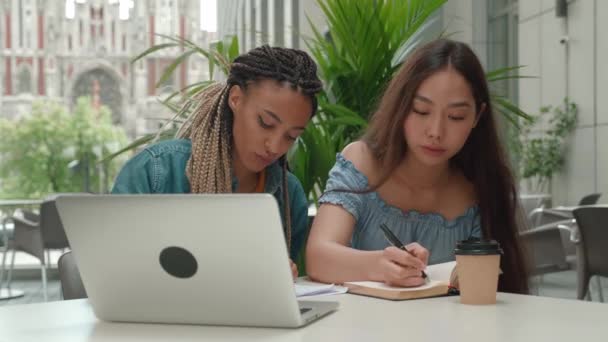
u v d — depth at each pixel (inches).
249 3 585.6
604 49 313.3
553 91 346.9
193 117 67.7
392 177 69.9
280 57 59.7
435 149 62.4
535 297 53.6
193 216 42.5
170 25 1761.8
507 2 360.8
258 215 41.3
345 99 105.5
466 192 71.4
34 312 49.8
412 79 62.9
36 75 1694.1
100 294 46.0
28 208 366.9
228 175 64.6
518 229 71.2
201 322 45.2
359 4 102.3
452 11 342.3
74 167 568.7
